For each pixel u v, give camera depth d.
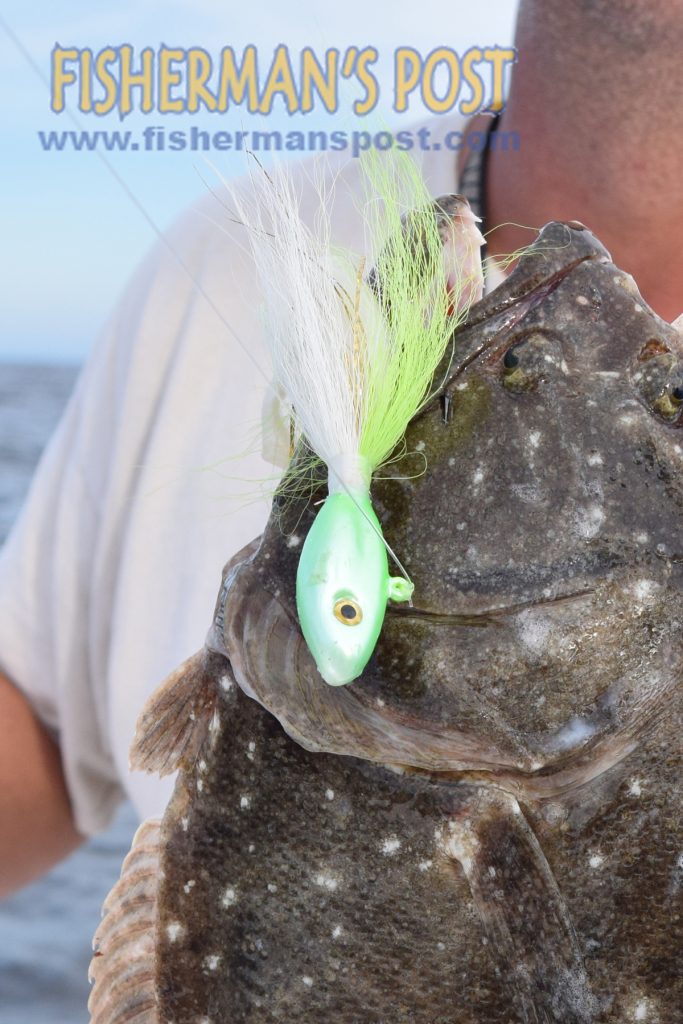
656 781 0.47
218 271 0.86
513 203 0.75
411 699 0.47
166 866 0.50
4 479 8.92
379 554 0.45
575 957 0.46
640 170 0.69
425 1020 0.47
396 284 0.48
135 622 0.85
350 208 0.74
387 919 0.47
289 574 0.47
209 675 0.49
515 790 0.47
